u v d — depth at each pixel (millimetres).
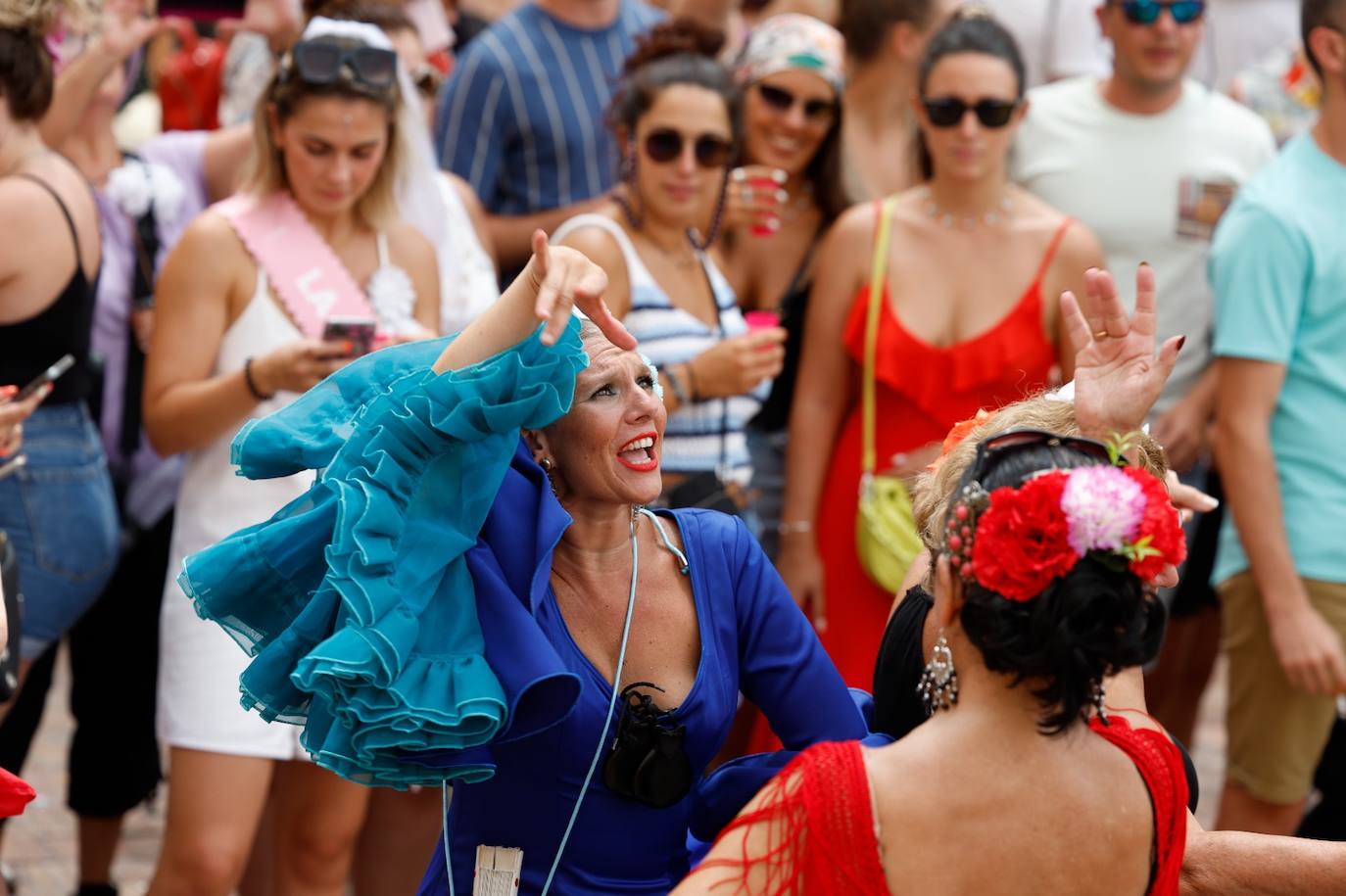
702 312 8414
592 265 4281
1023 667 3701
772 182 8812
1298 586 8328
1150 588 3844
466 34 12578
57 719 11875
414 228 8156
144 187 8961
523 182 10336
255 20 9477
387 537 4285
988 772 3852
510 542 4617
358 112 7520
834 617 8797
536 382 4301
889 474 8695
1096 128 9773
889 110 10406
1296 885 4422
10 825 10000
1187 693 10422
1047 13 11484
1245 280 8492
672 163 8148
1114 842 3922
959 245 8742
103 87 9055
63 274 7688
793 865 3869
